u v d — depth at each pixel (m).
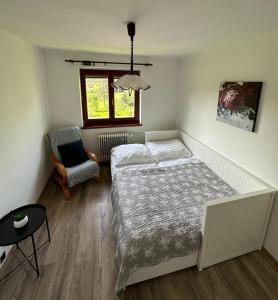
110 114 4.14
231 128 2.57
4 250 1.95
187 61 3.67
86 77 3.80
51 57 3.44
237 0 1.21
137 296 1.68
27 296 1.67
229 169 2.55
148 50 3.06
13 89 2.29
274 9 1.34
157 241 1.69
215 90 2.87
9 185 2.10
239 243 1.99
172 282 1.79
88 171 3.22
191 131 3.71
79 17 1.59
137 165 3.21
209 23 1.67
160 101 4.23
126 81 1.98
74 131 3.63
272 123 1.96
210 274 1.87
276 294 1.71
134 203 2.14
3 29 2.04
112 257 2.05
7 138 2.11
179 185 2.52
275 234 1.98
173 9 1.38
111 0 1.25
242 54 2.30
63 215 2.68
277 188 1.96
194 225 1.82
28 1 1.29
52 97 3.65
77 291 1.71
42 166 3.24
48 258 2.02
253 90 2.12
